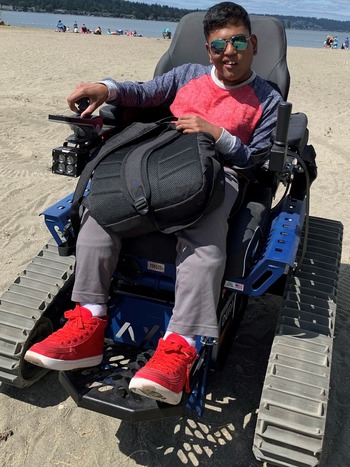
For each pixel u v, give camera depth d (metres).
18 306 2.53
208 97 2.59
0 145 6.72
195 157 2.10
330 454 2.38
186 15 3.23
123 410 2.03
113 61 15.16
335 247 2.96
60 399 2.64
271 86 2.86
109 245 2.19
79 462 2.30
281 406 2.00
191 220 2.06
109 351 2.41
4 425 2.47
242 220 2.35
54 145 6.84
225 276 2.25
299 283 2.60
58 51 17.20
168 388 1.91
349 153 7.07
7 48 17.27
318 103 10.16
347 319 3.41
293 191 2.83
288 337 2.27
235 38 2.37
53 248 2.94
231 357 2.98
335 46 35.12
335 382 2.83
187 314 2.06
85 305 2.22
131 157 2.21
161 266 2.31
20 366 2.43
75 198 2.23
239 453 2.38
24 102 8.95
